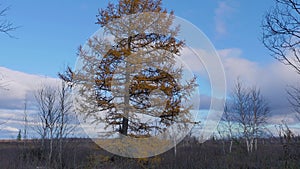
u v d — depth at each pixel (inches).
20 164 346.9
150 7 457.7
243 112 960.9
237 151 538.3
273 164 395.2
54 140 447.5
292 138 366.0
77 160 416.5
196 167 418.0
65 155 419.5
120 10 459.8
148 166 420.2
